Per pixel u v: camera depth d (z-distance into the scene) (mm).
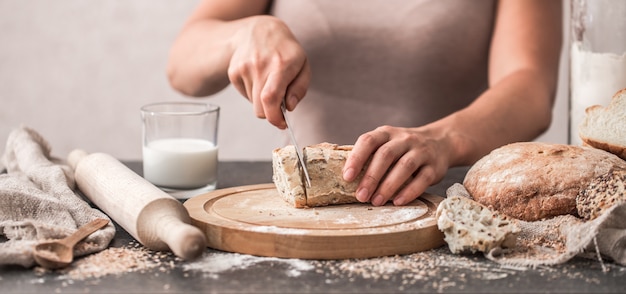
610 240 1026
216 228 1095
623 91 1286
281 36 1420
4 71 2932
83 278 980
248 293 930
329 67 1891
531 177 1184
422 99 1879
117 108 2945
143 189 1128
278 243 1061
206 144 1446
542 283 968
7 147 1531
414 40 1841
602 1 1331
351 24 1860
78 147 2979
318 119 1925
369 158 1241
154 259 1052
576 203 1146
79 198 1263
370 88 1887
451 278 985
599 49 1348
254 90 1373
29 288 946
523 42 1765
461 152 1402
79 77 2928
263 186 1369
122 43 2891
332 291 938
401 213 1177
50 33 2898
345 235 1052
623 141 1271
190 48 1696
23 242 1045
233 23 1615
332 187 1222
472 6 1855
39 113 2961
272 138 2916
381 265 1035
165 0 2850
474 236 1059
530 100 1623
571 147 1241
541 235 1125
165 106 1514
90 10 2873
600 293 935
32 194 1195
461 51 1861
